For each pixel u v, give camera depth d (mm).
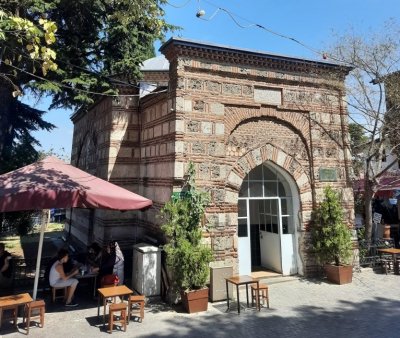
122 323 7062
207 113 10031
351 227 11711
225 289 8992
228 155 10320
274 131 11117
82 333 6879
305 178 11383
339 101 12250
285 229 11406
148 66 15641
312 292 9555
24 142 16578
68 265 9273
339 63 11953
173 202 8922
